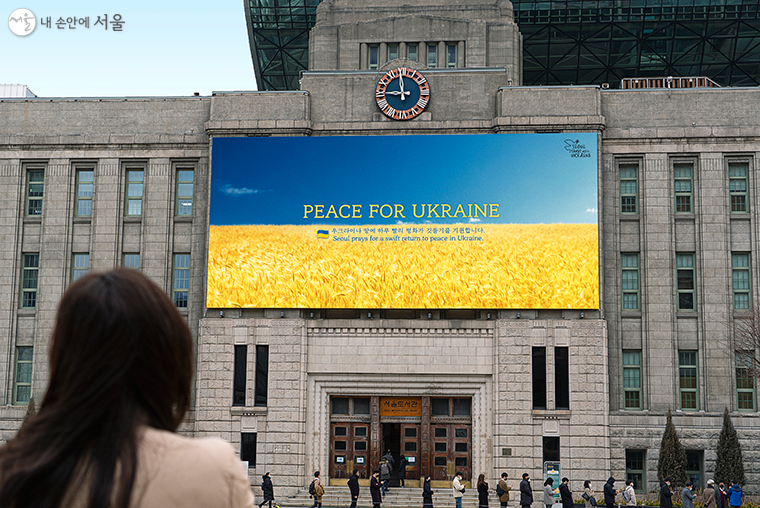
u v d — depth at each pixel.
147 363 2.65
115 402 2.60
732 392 43.00
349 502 42.06
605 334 42.94
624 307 44.50
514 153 44.22
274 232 44.53
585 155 44.06
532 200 43.88
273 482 43.00
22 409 45.06
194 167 46.66
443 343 44.00
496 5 53.59
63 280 46.03
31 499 2.45
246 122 45.22
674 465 40.94
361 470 44.03
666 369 43.44
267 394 43.75
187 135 46.50
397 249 44.06
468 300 43.53
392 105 45.44
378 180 44.50
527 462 42.22
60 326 2.65
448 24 53.12
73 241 46.59
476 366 43.72
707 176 44.56
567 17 65.25
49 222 46.47
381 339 44.28
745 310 43.75
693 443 42.59
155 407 2.68
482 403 43.69
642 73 71.19
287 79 72.56
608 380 43.22
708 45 68.25
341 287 44.00
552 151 44.16
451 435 44.16
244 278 44.38
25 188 47.19
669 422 41.59
